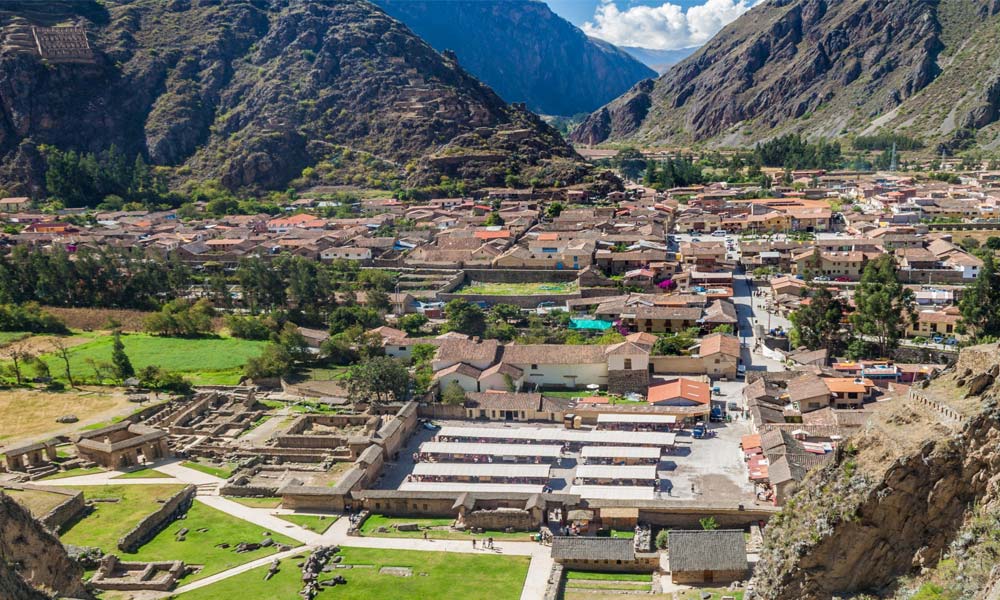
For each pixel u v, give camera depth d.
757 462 140.25
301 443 156.50
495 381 183.75
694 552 108.44
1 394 180.50
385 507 132.62
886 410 82.19
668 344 199.75
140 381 188.25
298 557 116.31
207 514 130.88
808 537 77.69
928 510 72.31
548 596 103.44
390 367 179.62
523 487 137.38
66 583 97.06
